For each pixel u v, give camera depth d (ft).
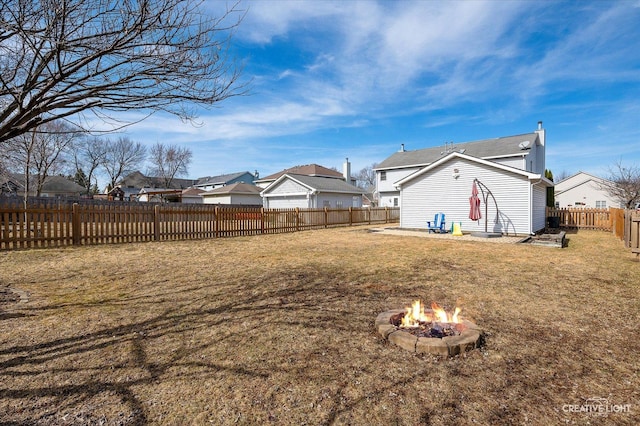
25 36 7.36
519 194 46.01
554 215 60.59
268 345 10.73
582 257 27.76
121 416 7.13
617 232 44.04
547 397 7.86
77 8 7.57
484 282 19.13
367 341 11.00
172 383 8.48
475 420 7.03
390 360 9.67
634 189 79.20
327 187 85.56
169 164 192.75
